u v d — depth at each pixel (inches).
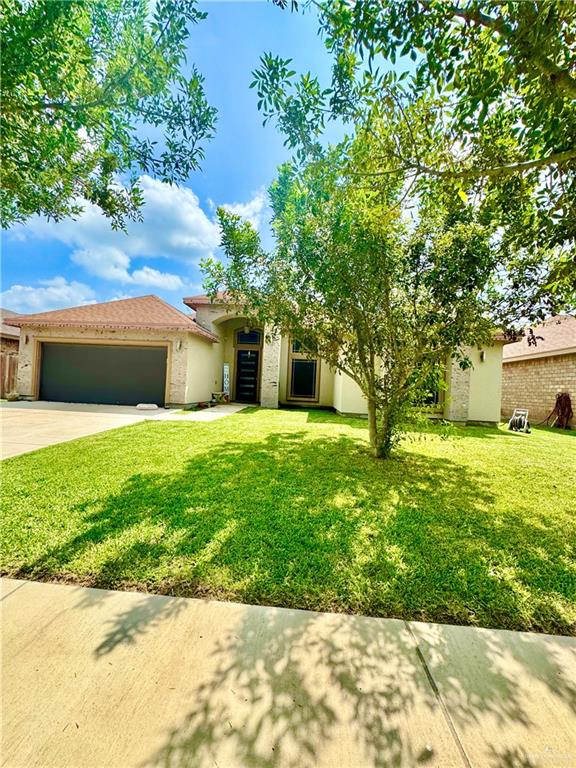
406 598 101.3
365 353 256.8
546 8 78.4
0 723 61.8
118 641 81.6
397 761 58.5
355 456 268.8
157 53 102.5
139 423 391.5
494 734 63.4
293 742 60.6
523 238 146.2
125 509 153.8
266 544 128.1
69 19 89.4
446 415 532.4
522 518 161.9
